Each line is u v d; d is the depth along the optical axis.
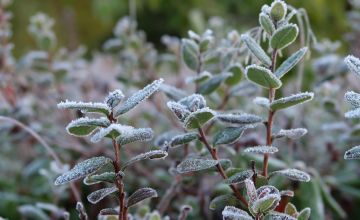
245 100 0.70
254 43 0.41
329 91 0.68
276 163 0.59
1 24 0.75
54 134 0.74
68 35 1.02
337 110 0.66
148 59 0.81
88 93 0.86
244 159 0.59
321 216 0.59
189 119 0.39
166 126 0.75
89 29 1.62
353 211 0.69
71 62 0.88
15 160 0.83
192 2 1.32
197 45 0.54
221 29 0.83
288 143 0.67
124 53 0.83
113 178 0.39
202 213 0.60
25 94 0.81
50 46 0.78
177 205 0.62
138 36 0.92
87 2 1.63
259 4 1.14
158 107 0.72
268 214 0.37
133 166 0.69
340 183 0.69
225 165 0.43
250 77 0.40
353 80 0.85
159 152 0.38
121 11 1.44
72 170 0.37
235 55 0.54
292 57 0.41
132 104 0.37
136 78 0.78
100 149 0.70
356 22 0.81
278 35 0.40
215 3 1.24
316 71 0.74
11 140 0.72
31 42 1.51
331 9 1.11
